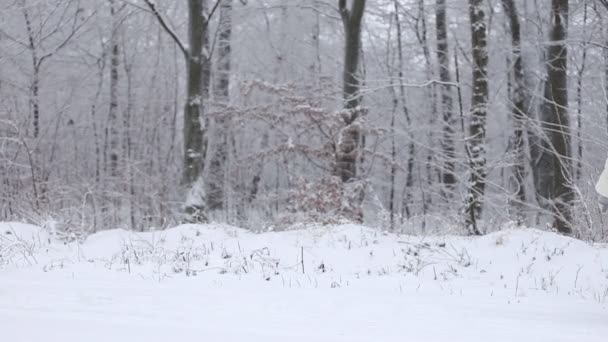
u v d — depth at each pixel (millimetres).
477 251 9031
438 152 16062
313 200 13000
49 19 19391
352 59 14344
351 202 13320
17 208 13109
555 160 13109
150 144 24562
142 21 22844
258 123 20469
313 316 4766
